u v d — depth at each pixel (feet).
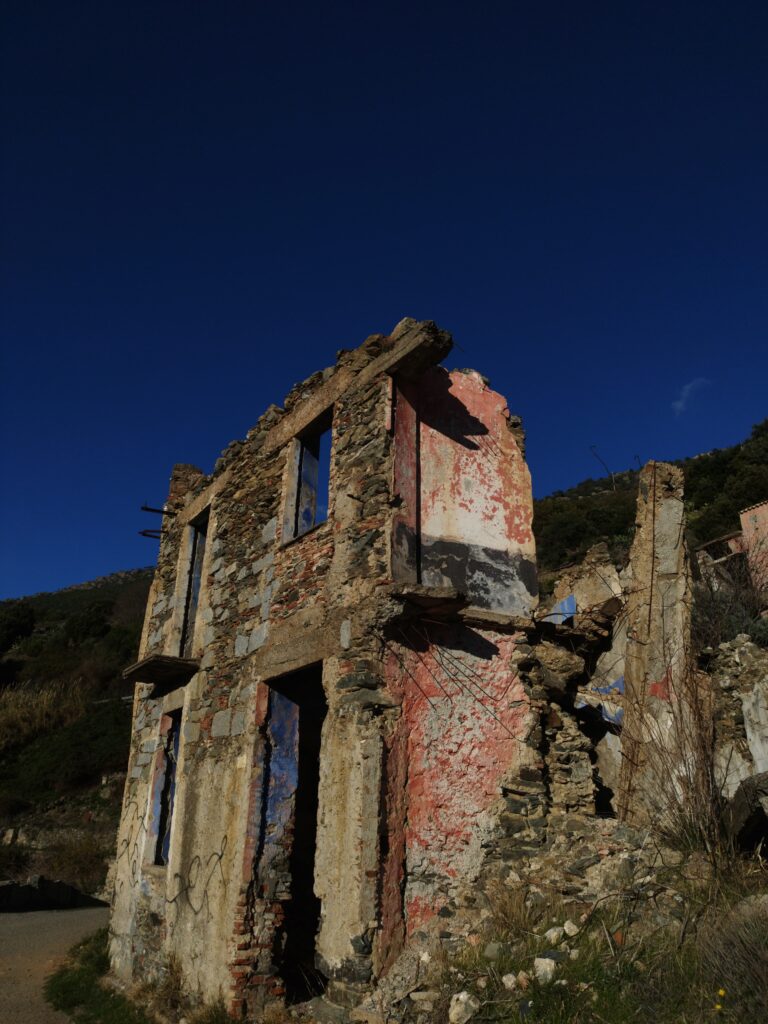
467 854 20.44
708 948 13.92
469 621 22.97
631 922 16.11
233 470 32.60
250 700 25.31
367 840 18.83
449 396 25.59
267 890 23.12
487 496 25.17
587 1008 13.74
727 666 30.50
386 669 20.81
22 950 38.29
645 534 28.19
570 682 26.71
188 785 27.99
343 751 20.25
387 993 17.12
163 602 37.45
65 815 76.18
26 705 99.25
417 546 22.66
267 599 26.43
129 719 89.20
